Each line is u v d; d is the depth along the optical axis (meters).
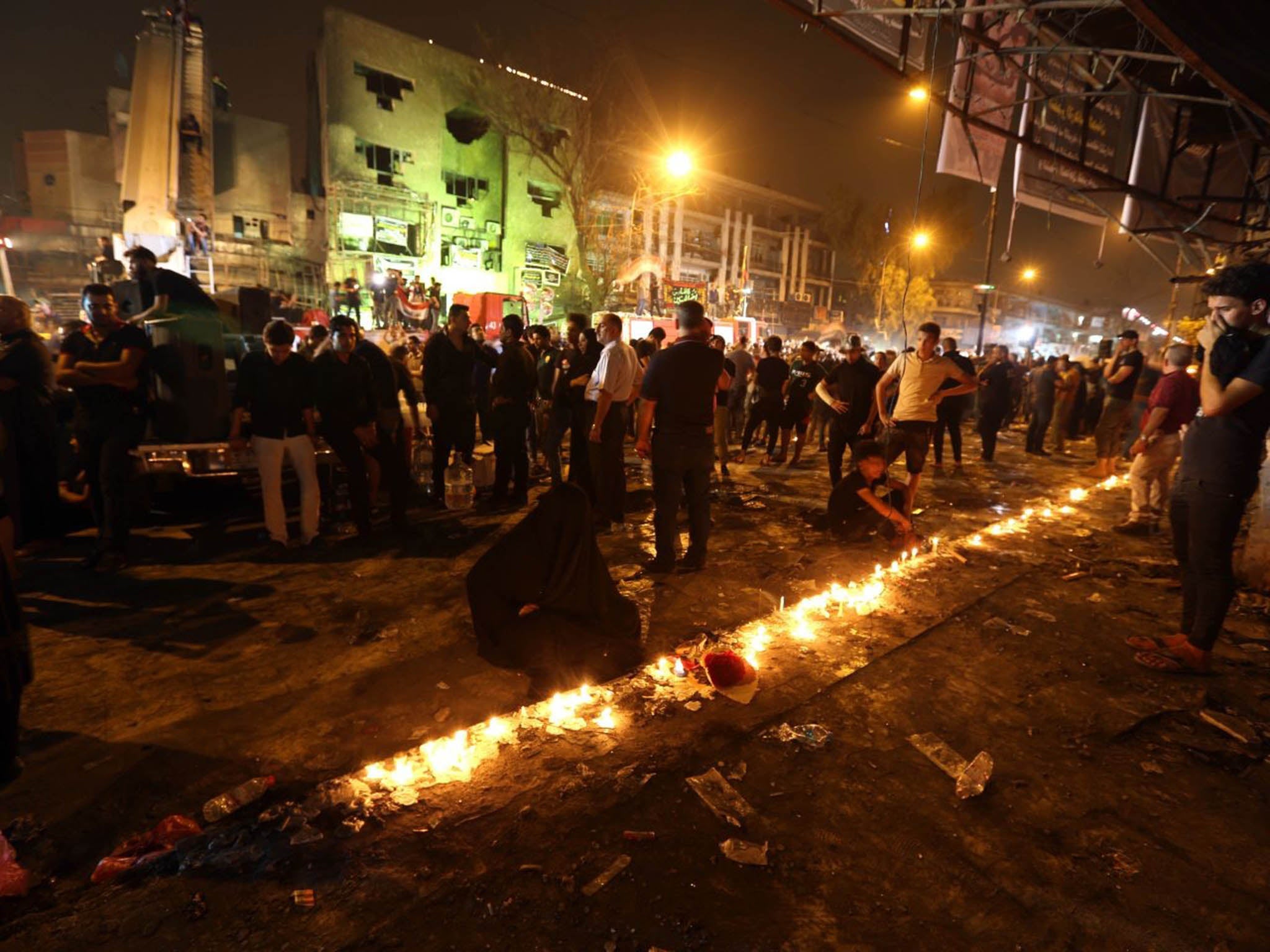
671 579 5.17
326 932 1.96
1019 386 16.89
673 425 5.07
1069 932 2.01
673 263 49.56
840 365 7.79
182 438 6.16
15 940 1.93
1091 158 9.87
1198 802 2.65
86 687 3.45
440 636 4.08
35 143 29.09
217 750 2.90
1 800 2.56
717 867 2.24
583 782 2.67
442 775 2.70
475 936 1.96
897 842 2.38
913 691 3.47
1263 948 1.95
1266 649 4.04
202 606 4.54
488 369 8.64
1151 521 6.80
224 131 29.58
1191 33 4.81
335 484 7.04
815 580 5.14
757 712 3.22
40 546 5.72
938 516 7.50
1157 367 9.68
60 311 25.17
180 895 2.10
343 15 30.00
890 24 6.90
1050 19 7.52
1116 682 3.62
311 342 7.44
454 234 34.62
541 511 3.46
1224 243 10.84
